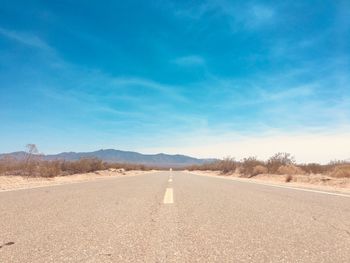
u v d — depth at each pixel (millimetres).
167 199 7887
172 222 5031
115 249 3568
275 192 9828
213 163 57062
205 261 3162
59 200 7773
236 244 3758
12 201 7574
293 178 18953
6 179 17094
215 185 13070
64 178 21422
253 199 7930
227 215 5637
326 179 17109
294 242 3836
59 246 3691
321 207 6547
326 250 3504
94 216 5566
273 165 26547
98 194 9219
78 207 6609
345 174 19406
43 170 22266
